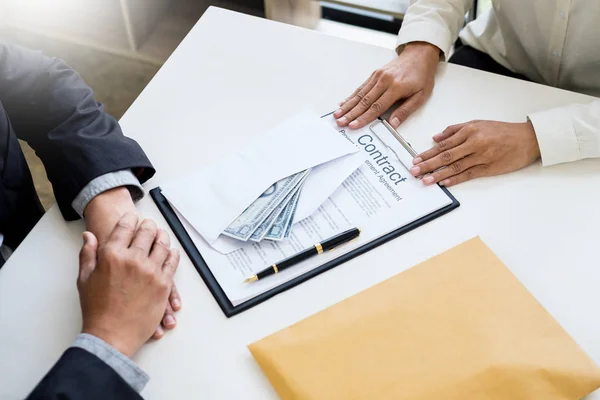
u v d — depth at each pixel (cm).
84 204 92
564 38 122
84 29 221
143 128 104
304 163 96
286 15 200
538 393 73
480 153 97
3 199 100
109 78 215
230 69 114
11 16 225
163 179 98
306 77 112
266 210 91
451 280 83
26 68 104
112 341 76
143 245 84
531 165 99
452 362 76
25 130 105
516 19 127
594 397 75
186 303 83
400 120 105
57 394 70
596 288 84
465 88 110
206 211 91
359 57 116
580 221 91
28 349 79
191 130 104
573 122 98
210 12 123
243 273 85
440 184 96
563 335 78
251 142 101
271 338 78
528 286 84
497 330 78
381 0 187
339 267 86
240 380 77
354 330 79
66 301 83
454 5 122
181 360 78
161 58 217
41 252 89
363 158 99
